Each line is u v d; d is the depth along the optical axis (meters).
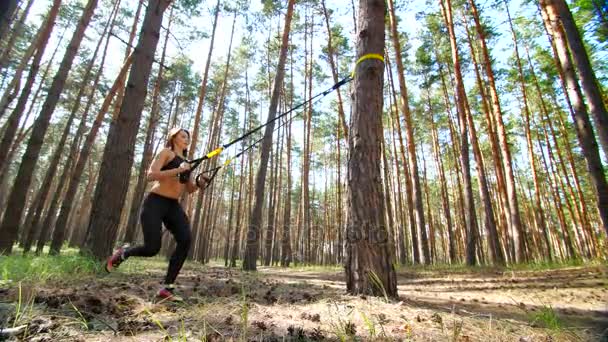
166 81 18.94
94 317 2.12
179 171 2.98
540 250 23.33
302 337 1.87
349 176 3.56
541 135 21.78
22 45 16.97
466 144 11.73
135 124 5.41
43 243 11.95
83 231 27.75
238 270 9.59
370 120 3.63
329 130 27.19
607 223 6.55
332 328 2.10
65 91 19.62
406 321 2.33
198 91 21.64
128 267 5.64
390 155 27.00
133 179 33.00
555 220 33.00
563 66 7.58
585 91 6.41
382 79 3.87
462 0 13.59
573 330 2.49
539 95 17.59
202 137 31.44
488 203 11.27
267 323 2.17
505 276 7.18
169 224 3.13
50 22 9.94
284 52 11.50
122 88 11.80
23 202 7.08
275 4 17.50
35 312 2.07
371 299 2.94
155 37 5.76
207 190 26.00
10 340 1.63
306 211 21.23
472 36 14.73
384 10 4.07
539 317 2.85
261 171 10.26
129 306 2.48
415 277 8.02
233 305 2.63
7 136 8.59
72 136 26.47
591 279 5.73
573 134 20.17
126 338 1.76
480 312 3.21
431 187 34.72
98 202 5.02
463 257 29.03
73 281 3.46
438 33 15.65
